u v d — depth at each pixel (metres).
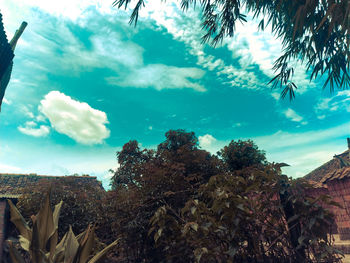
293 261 2.91
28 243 3.08
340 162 13.29
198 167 7.28
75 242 3.19
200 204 3.42
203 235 3.37
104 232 7.72
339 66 6.15
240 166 10.76
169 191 5.93
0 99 3.53
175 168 6.51
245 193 3.39
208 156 7.93
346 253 5.17
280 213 3.05
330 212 2.80
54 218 3.44
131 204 6.49
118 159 8.40
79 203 7.79
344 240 6.75
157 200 6.24
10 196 8.17
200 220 3.34
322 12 5.54
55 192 7.76
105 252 3.33
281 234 3.04
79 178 12.04
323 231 2.80
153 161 7.34
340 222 6.91
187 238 3.62
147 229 6.13
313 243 2.72
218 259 3.36
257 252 3.12
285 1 5.94
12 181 10.68
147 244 6.14
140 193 6.55
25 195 7.77
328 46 6.17
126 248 6.50
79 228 7.65
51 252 3.15
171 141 9.75
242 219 3.07
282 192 2.99
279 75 7.12
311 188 3.04
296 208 2.93
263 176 3.26
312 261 2.84
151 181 6.48
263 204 3.11
